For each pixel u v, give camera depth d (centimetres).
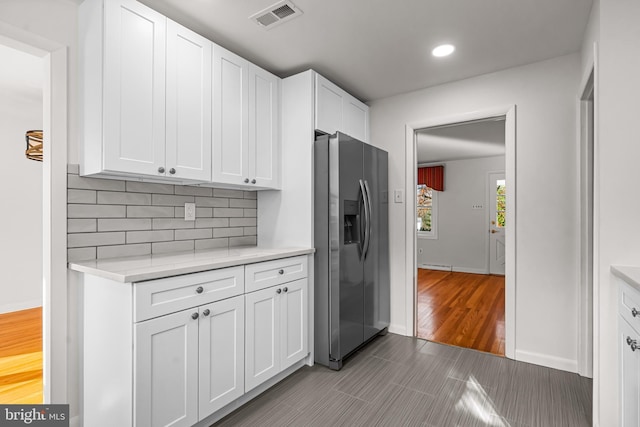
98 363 159
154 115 176
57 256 166
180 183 213
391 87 302
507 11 191
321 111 259
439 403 199
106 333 154
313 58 248
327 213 246
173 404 152
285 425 178
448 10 190
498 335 313
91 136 165
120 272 142
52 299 164
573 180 239
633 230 157
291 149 259
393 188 321
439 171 658
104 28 158
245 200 273
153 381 145
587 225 230
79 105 173
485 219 627
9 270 379
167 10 190
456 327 336
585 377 230
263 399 202
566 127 242
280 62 255
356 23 203
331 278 244
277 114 259
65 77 169
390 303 323
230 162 218
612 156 160
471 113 280
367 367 246
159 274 146
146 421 141
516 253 259
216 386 173
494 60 251
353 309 258
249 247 261
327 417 185
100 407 158
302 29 210
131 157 167
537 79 253
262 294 203
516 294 259
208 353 169
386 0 180
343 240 247
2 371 235
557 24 204
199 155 198
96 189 183
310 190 249
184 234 228
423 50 236
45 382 166
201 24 204
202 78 201
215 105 209
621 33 159
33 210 397
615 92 160
